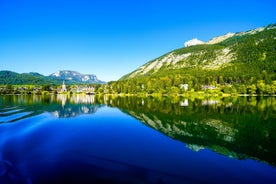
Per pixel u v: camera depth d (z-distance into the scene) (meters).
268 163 24.97
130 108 83.00
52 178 20.08
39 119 54.69
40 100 124.25
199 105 90.69
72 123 49.91
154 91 199.12
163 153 27.97
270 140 34.88
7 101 113.12
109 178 20.42
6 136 36.03
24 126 45.09
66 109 79.06
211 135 38.06
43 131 40.50
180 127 45.22
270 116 59.28
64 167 22.73
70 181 19.61
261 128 44.03
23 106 86.31
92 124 48.81
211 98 141.75
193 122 51.16
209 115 62.03
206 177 21.14
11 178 19.84
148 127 45.25
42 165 23.19
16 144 31.11
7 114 62.34
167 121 52.84
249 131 41.22
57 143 32.16
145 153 27.86
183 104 96.62
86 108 83.62
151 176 21.08
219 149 29.94
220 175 21.66
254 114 62.97
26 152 27.53
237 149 30.00
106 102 114.81
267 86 165.88
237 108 77.81
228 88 175.88
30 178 20.00
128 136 37.00
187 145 31.66
